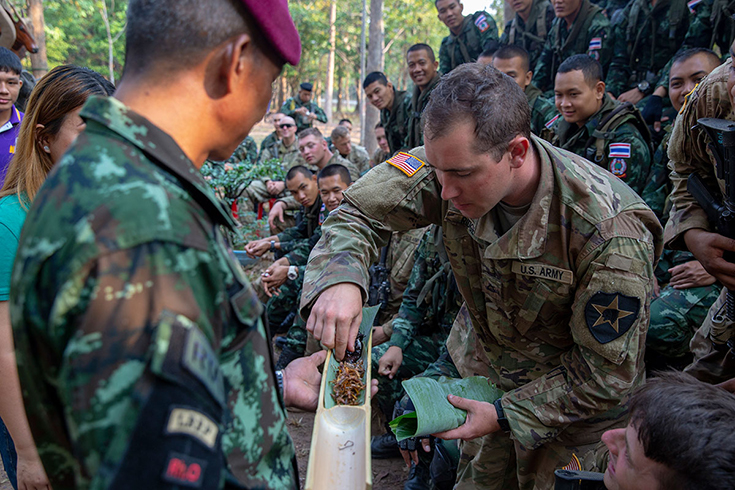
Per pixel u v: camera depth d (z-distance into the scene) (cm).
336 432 180
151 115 84
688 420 115
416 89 519
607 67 470
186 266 73
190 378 68
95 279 68
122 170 76
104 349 66
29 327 74
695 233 205
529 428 175
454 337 243
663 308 273
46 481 161
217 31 83
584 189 159
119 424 64
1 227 155
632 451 126
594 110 333
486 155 142
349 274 171
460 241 186
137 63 85
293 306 447
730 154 179
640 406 127
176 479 64
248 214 691
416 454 262
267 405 94
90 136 80
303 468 296
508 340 195
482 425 177
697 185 204
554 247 163
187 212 78
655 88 431
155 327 68
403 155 195
